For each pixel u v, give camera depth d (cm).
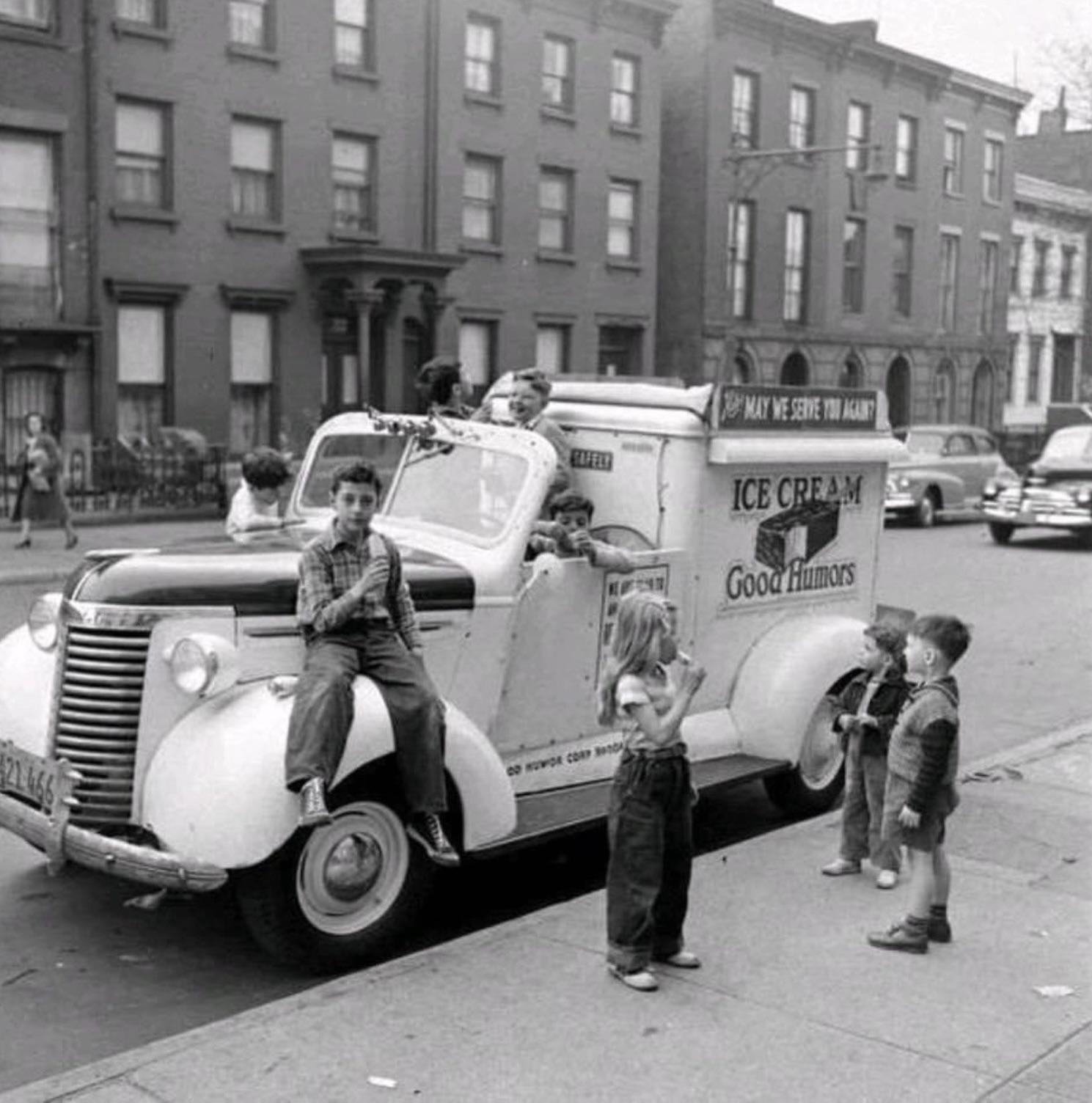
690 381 3522
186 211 2495
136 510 2278
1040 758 882
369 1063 440
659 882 502
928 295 4281
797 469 768
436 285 2783
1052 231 4969
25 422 2336
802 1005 491
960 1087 433
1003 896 610
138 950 568
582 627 662
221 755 512
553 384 761
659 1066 442
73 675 538
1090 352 5141
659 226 3522
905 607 1598
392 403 2792
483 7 2917
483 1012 479
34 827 539
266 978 542
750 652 755
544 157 3077
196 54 2478
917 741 556
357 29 2741
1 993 525
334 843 533
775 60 3616
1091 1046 463
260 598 549
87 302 2375
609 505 725
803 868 643
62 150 2322
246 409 2655
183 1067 436
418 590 591
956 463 2720
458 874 672
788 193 3703
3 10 2241
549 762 661
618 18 3203
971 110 4372
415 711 534
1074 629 1478
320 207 2694
